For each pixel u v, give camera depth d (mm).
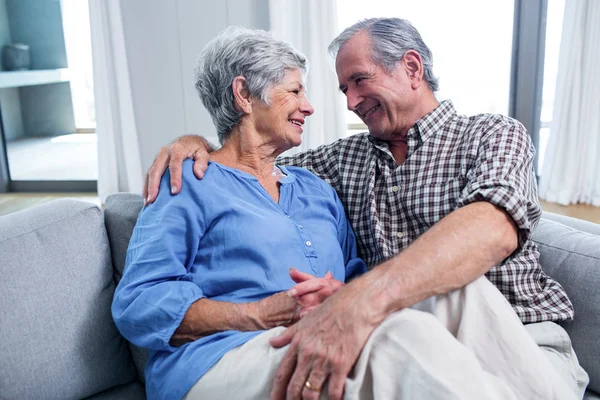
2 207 4254
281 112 1346
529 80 3873
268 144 1390
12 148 4688
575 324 1307
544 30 3801
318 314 991
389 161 1500
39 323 1209
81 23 4488
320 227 1408
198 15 3854
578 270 1329
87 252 1338
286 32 3744
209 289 1254
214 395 1034
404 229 1462
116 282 1423
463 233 1077
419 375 885
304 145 3867
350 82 1463
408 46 1428
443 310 1068
